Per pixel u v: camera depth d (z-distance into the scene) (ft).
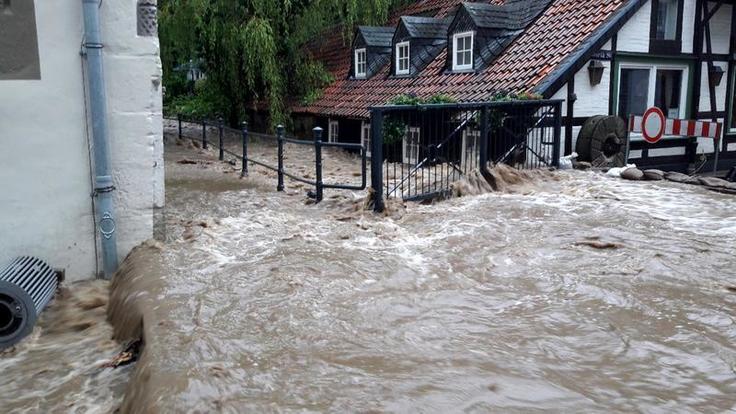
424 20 55.01
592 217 24.45
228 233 21.80
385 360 11.91
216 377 10.89
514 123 34.04
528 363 11.90
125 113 18.33
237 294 15.43
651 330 13.67
